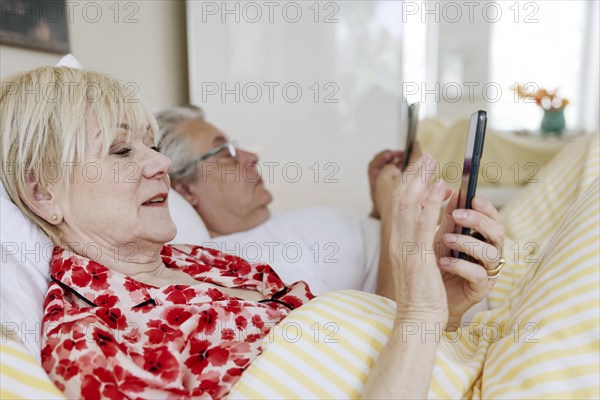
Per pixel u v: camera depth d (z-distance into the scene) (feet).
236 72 9.18
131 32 7.13
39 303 2.76
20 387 2.10
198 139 5.31
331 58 9.35
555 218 4.52
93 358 2.28
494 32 12.51
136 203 2.96
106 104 2.92
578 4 12.40
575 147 4.76
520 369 2.43
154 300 2.77
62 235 3.01
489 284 2.87
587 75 12.56
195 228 4.71
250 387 2.36
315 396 2.38
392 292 4.33
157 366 2.36
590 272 2.55
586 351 2.35
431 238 2.35
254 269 3.60
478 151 2.68
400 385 2.25
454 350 2.87
